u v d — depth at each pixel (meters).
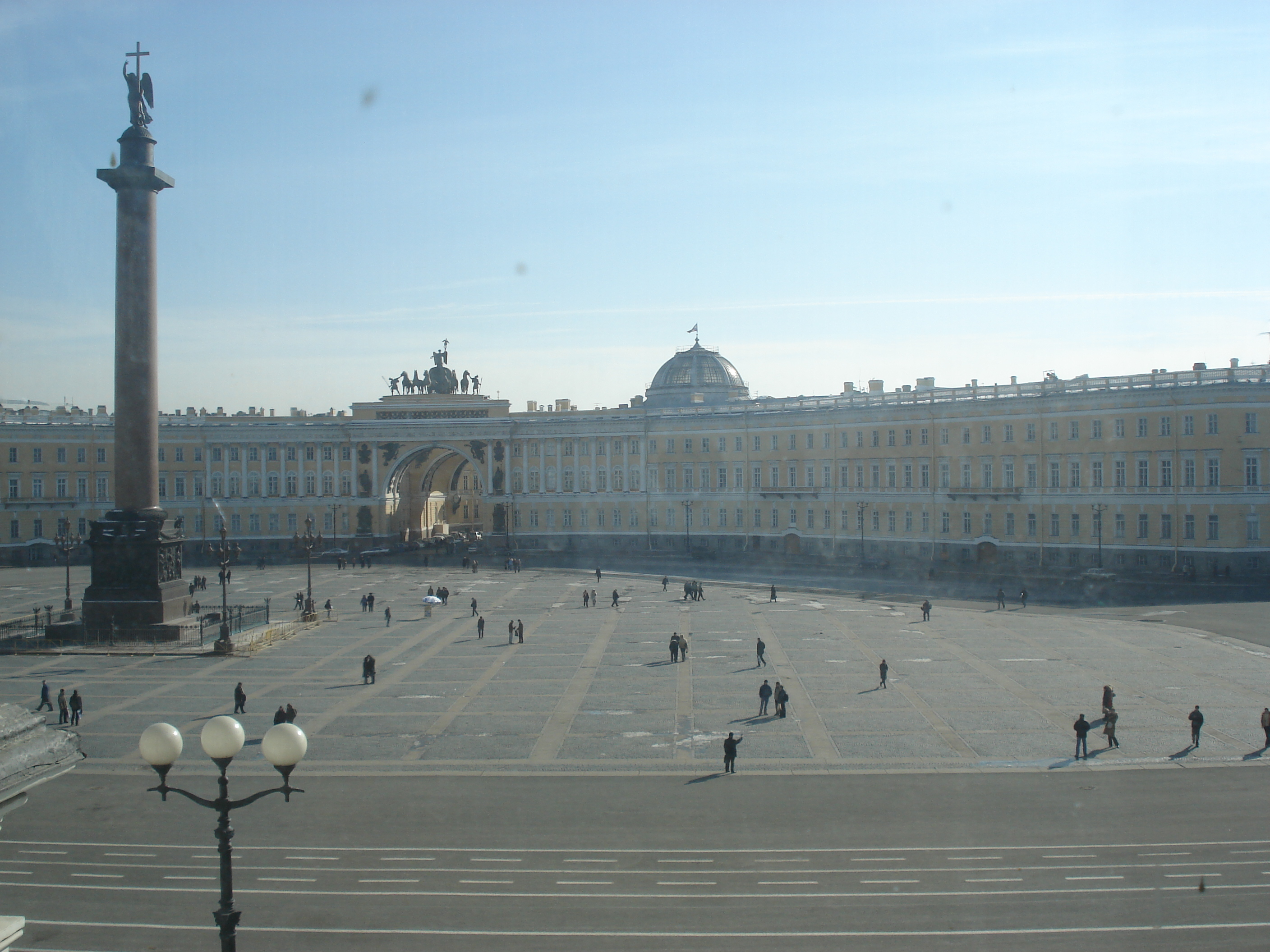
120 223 65.44
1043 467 104.12
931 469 112.75
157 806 33.47
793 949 22.34
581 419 139.00
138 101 65.00
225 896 14.32
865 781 35.44
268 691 51.69
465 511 177.38
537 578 107.19
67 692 51.75
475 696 50.06
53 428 129.00
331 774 37.19
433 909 24.83
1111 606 78.19
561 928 23.59
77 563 128.38
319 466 140.12
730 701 48.06
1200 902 24.50
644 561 124.50
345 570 118.12
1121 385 99.25
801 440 124.69
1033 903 24.53
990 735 41.19
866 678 52.59
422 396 142.75
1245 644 60.75
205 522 136.25
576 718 45.28
